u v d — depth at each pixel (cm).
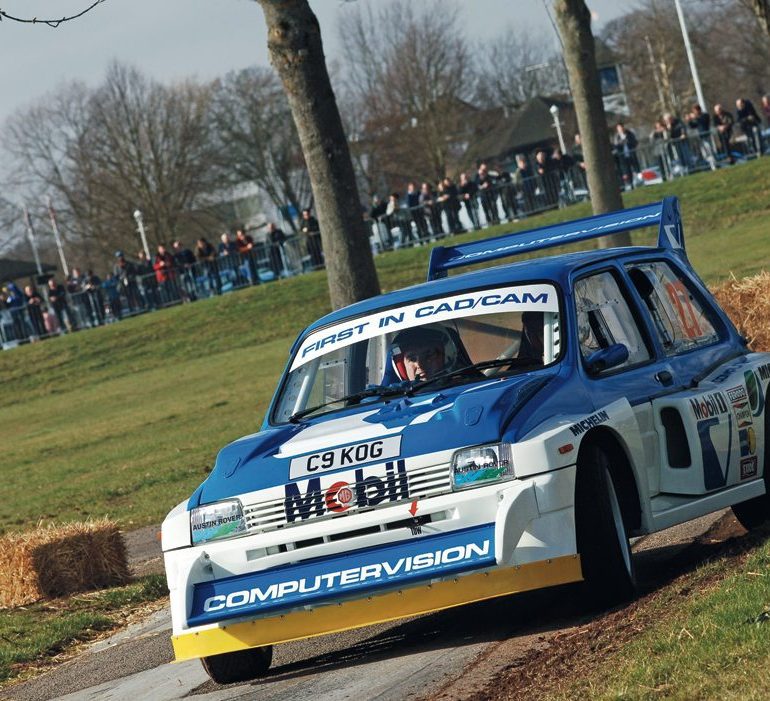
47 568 3080
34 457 7256
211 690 1875
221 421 6931
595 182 5062
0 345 11975
